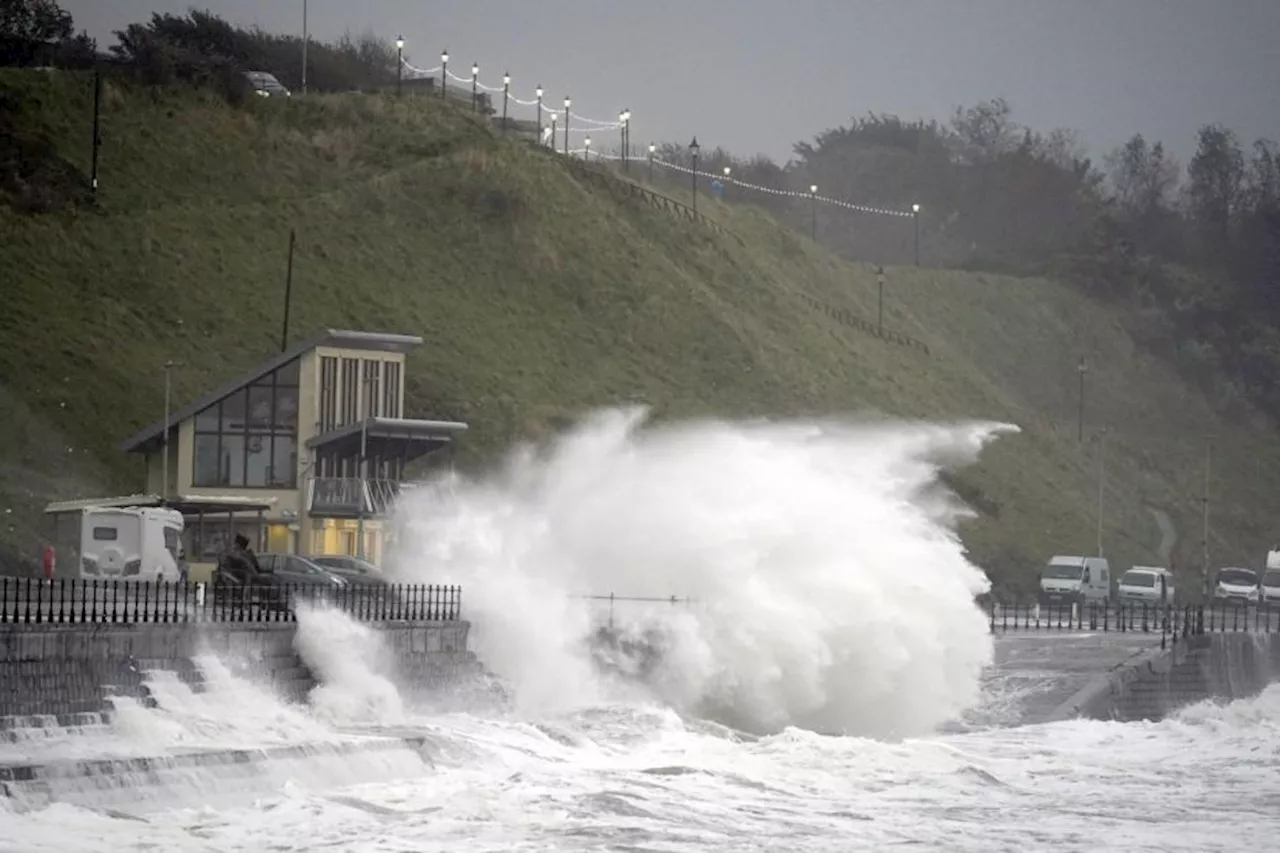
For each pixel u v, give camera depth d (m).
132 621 184.88
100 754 152.50
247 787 159.12
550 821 160.25
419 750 182.75
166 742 163.62
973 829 172.75
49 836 135.50
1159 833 174.75
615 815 165.25
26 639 157.38
